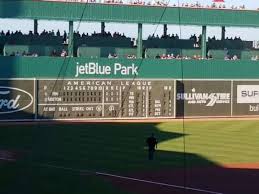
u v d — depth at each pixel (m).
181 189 30.28
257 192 29.88
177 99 64.38
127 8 64.94
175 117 64.06
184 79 64.94
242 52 74.25
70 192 28.48
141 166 36.53
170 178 33.09
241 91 67.56
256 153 42.31
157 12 66.00
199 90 65.56
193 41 74.94
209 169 36.22
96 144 45.56
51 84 60.06
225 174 34.66
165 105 63.44
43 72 60.16
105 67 62.47
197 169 36.12
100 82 61.22
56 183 30.55
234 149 44.00
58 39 70.94
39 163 36.78
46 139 48.12
